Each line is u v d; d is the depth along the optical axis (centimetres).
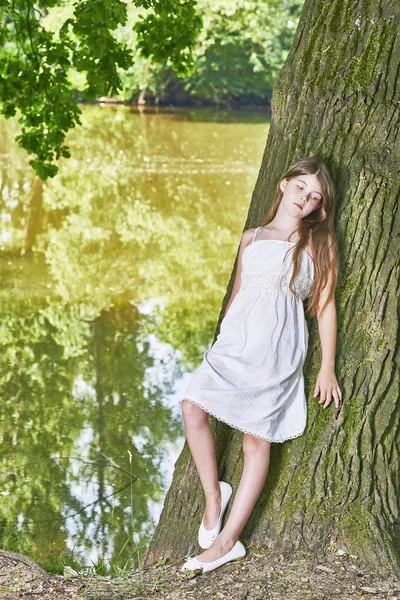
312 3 393
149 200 1672
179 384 833
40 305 1055
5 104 815
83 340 942
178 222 1506
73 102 823
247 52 3509
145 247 1340
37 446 710
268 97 3788
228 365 363
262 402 360
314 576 361
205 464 370
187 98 3775
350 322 384
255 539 384
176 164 2073
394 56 376
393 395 386
